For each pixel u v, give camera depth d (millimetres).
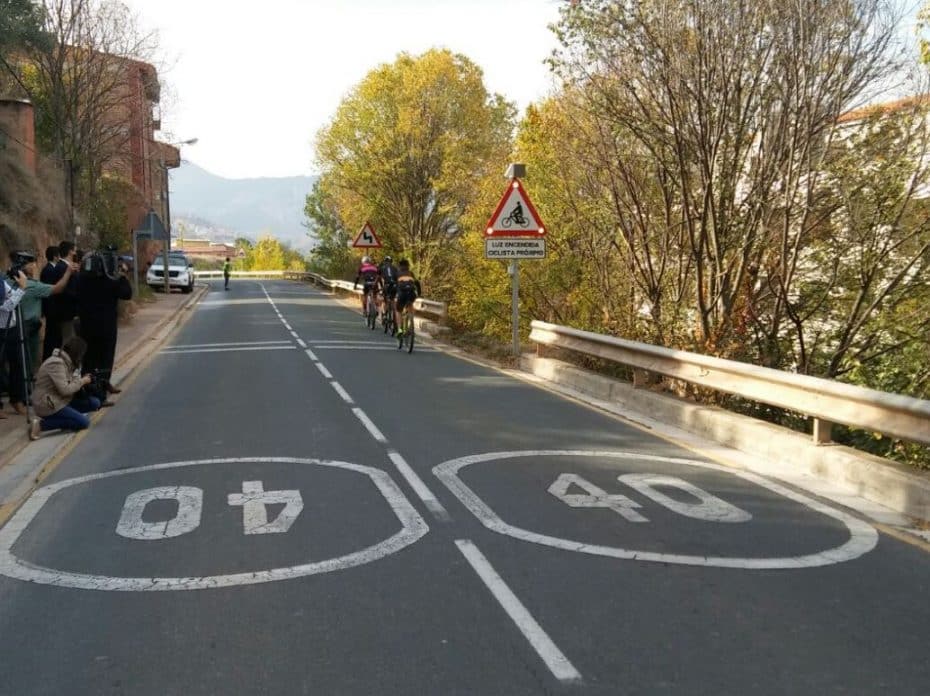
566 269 17391
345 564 5637
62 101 23438
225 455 8820
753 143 11500
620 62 11672
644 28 11195
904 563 5688
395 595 5117
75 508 7062
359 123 34719
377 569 5547
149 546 6055
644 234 13297
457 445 9281
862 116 10906
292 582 5336
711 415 9711
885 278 11203
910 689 3998
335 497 7223
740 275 11680
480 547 5961
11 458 8938
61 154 23125
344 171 35250
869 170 10836
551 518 6641
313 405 11812
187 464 8445
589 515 6723
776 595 5121
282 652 4391
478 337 20516
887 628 4672
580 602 5004
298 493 7336
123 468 8375
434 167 33938
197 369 15844
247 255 101688
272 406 11734
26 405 10148
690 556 5789
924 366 11109
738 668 4195
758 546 6004
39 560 5824
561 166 15914
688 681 4062
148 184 43125
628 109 11961
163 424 10570
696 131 11391
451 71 32969
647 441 9578
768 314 12406
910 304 11352
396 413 11203
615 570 5523
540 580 5348
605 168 13547
